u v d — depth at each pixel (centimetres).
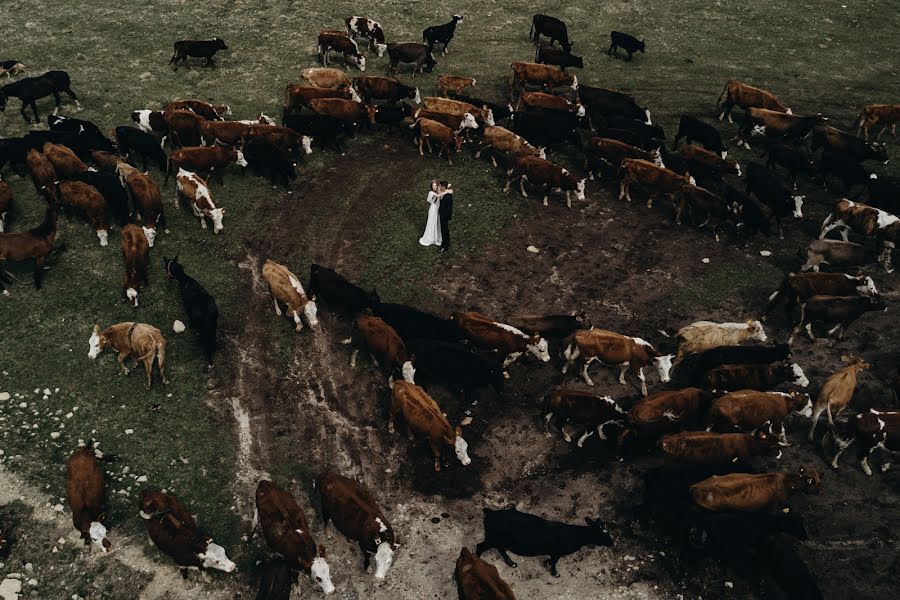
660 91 2050
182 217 1524
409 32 2275
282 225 1529
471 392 1175
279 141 1647
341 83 1888
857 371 1172
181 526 915
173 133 1648
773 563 920
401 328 1234
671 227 1586
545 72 1930
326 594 927
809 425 1173
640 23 2414
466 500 1046
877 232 1454
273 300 1350
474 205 1617
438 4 2475
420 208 1598
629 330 1323
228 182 1634
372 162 1744
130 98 1872
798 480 984
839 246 1387
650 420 1077
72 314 1288
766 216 1617
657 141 1702
